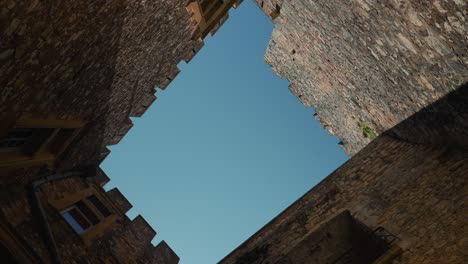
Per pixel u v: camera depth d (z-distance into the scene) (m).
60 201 7.10
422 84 6.38
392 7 5.50
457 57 5.11
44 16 4.09
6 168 5.46
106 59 6.42
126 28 6.35
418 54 5.88
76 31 4.92
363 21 6.59
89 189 8.70
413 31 5.54
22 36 3.97
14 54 4.04
